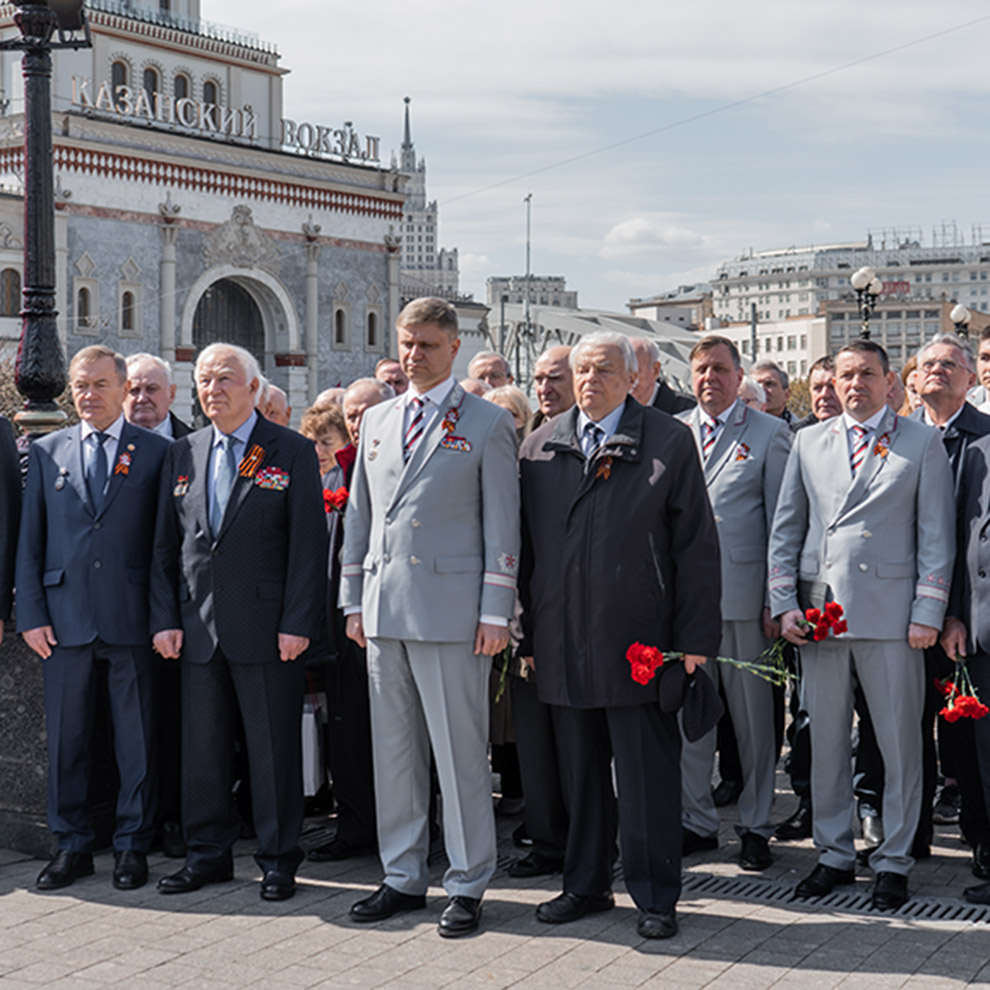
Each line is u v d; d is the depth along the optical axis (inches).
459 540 206.5
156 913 207.5
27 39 265.1
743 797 236.7
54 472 233.5
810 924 199.3
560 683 201.3
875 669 212.5
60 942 193.3
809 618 205.3
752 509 241.9
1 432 235.3
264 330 1843.0
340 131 1898.4
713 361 243.9
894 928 197.0
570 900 203.3
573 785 204.8
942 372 247.9
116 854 225.6
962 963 181.0
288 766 220.2
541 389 259.6
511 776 273.1
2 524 233.6
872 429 216.8
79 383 231.3
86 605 227.6
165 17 1798.7
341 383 1895.9
